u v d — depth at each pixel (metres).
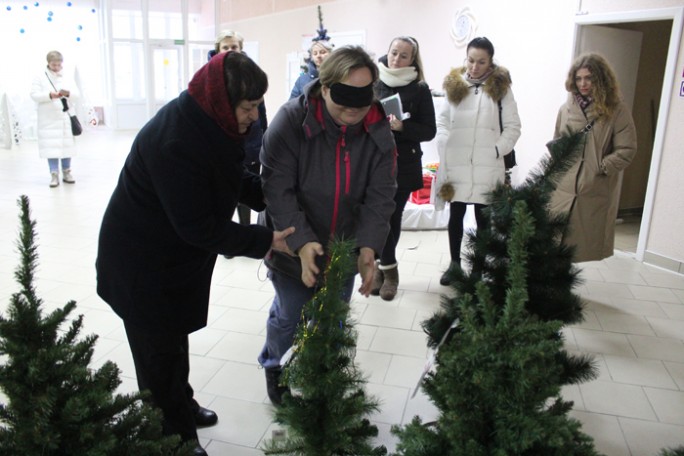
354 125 1.91
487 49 3.52
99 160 8.90
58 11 13.34
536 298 1.63
